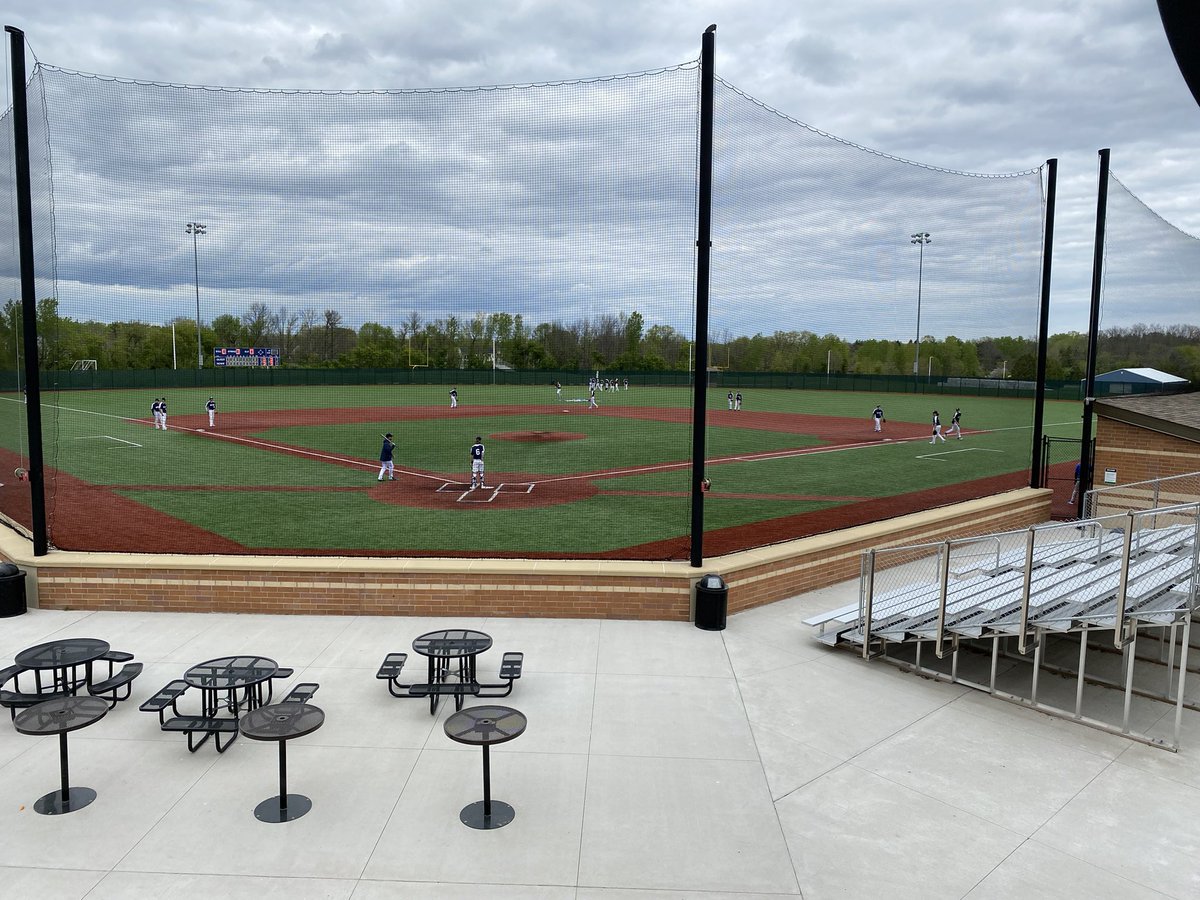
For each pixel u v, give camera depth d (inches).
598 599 409.4
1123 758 279.3
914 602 385.1
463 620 405.4
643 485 821.9
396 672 312.2
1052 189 643.5
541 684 331.9
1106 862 220.7
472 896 203.6
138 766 265.0
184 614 410.0
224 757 271.3
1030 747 286.5
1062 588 356.8
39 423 413.4
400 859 217.8
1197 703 326.3
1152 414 616.1
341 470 916.6
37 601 414.6
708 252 394.6
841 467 978.1
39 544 418.9
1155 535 430.0
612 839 228.1
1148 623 293.9
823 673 348.8
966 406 1940.2
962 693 332.2
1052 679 350.6
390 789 252.4
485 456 1051.3
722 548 543.8
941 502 652.7
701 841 228.1
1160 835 233.6
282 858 217.5
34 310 403.9
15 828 229.8
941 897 205.5
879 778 263.7
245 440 1216.8
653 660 358.6
